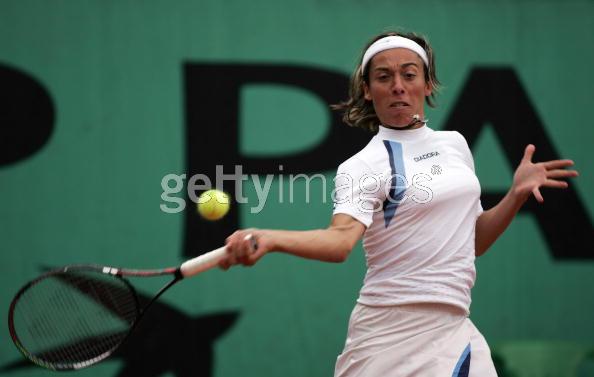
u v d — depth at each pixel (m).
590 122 21.84
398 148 11.63
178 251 20.50
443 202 11.30
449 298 11.18
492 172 21.47
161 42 20.72
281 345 20.62
